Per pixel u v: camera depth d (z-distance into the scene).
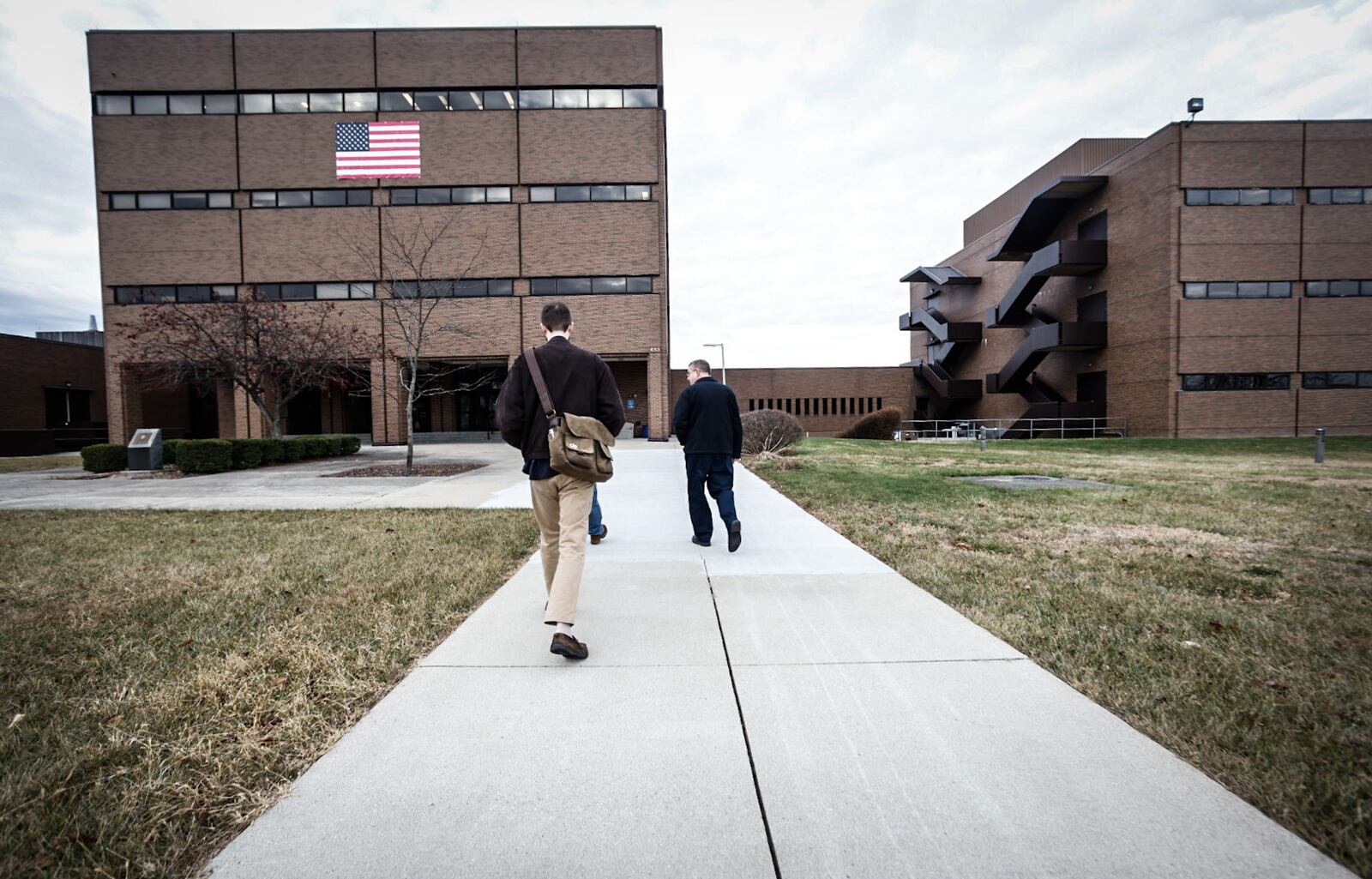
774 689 2.75
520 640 3.37
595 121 26.20
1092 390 29.80
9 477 13.88
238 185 25.73
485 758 2.22
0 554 5.52
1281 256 25.17
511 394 3.33
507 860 1.73
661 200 26.69
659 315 26.58
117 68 25.34
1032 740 2.32
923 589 4.30
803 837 1.81
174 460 15.86
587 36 26.03
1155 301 25.89
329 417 34.06
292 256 25.86
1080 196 30.44
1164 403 25.48
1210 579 4.41
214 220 25.69
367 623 3.63
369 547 5.71
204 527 6.86
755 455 15.59
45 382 29.89
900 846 1.77
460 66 25.84
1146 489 9.23
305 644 3.30
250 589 4.36
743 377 41.44
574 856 1.74
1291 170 25.09
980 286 41.59
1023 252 35.00
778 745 2.28
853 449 19.25
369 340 23.97
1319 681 2.78
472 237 26.22
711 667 2.99
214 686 2.82
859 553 5.39
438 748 2.28
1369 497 8.27
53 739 2.40
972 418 40.66
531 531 6.46
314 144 25.83
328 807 1.96
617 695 2.71
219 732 2.44
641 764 2.17
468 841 1.80
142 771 2.19
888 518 6.94
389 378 26.16
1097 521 6.72
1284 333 25.23
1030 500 8.20
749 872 1.68
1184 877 1.64
